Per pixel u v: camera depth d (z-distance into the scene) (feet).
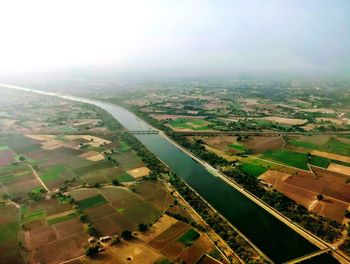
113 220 468.75
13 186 591.78
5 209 504.43
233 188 611.47
